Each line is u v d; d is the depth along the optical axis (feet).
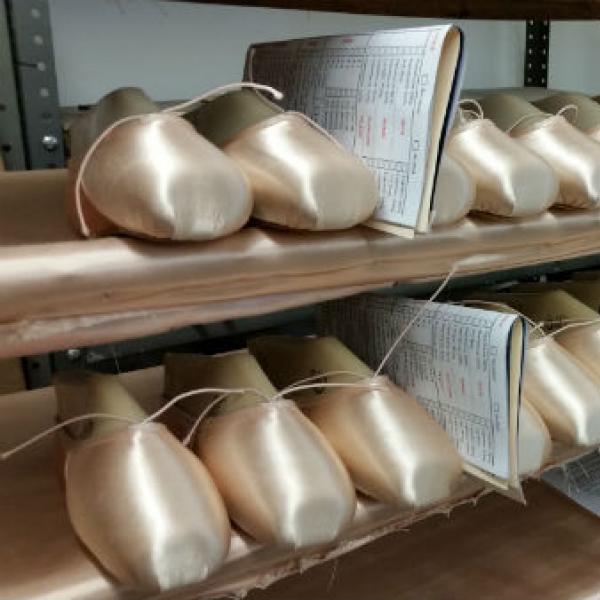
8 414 2.14
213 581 1.47
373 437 1.60
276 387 1.91
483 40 3.82
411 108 1.48
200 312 1.40
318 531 1.45
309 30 3.25
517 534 2.48
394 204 1.54
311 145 1.44
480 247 1.72
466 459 1.78
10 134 2.29
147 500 1.33
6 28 2.22
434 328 1.77
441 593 2.19
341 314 2.12
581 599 2.19
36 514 1.63
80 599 1.37
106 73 2.84
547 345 1.97
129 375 2.35
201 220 1.28
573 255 1.94
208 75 3.06
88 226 1.43
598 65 4.44
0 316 1.21
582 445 1.91
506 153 1.71
